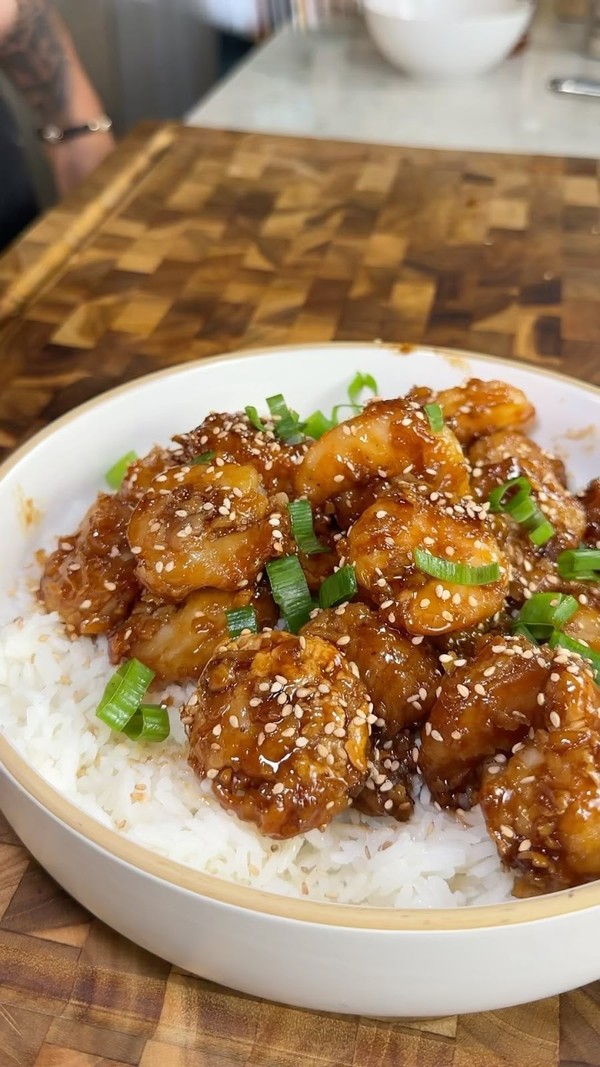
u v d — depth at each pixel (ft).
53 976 1.10
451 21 2.98
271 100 2.93
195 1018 1.08
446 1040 1.08
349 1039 1.08
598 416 1.50
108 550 1.35
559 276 1.97
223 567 1.27
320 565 1.35
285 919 0.98
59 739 1.27
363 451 1.34
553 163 2.39
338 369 1.59
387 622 1.25
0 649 1.32
